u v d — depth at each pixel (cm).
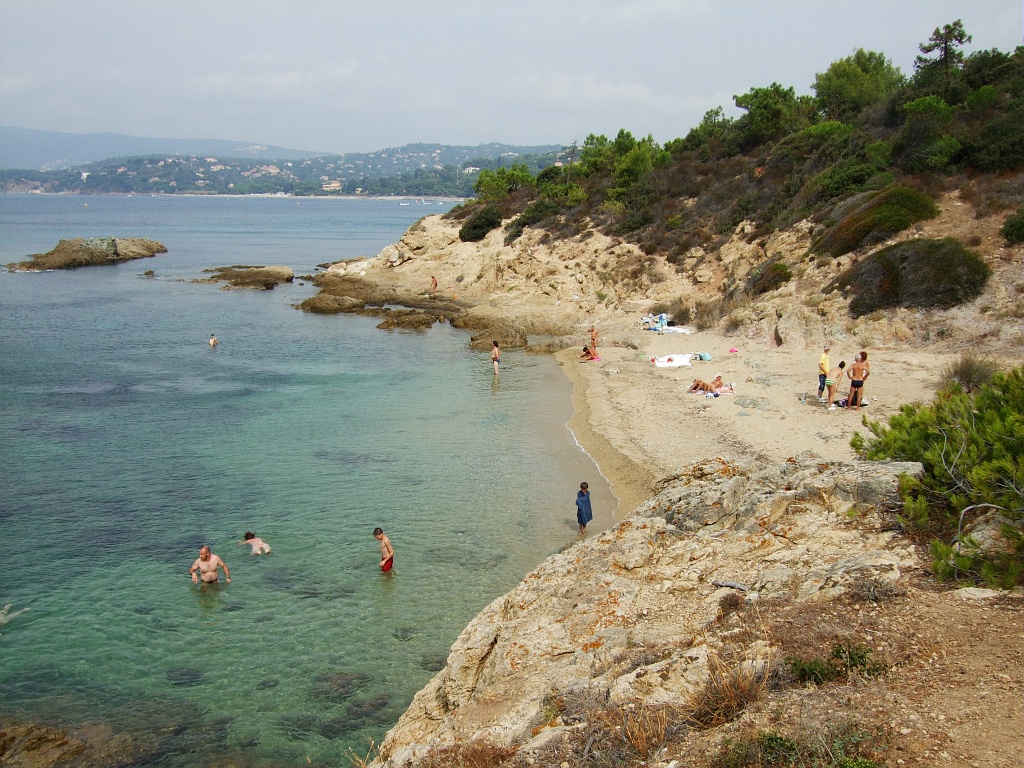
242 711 1388
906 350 3216
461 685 1193
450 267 6881
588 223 6209
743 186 5600
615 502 2230
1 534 2086
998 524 1127
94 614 1705
